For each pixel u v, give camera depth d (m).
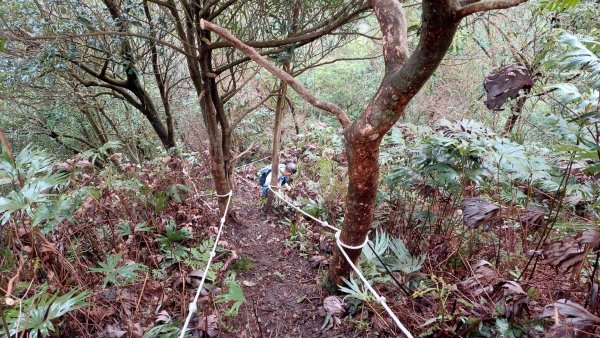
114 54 3.34
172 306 2.30
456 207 2.77
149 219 2.89
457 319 1.90
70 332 1.97
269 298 2.58
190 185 3.63
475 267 2.06
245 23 3.38
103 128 5.23
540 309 1.81
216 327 2.15
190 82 6.57
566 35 1.83
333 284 2.48
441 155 2.52
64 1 2.84
